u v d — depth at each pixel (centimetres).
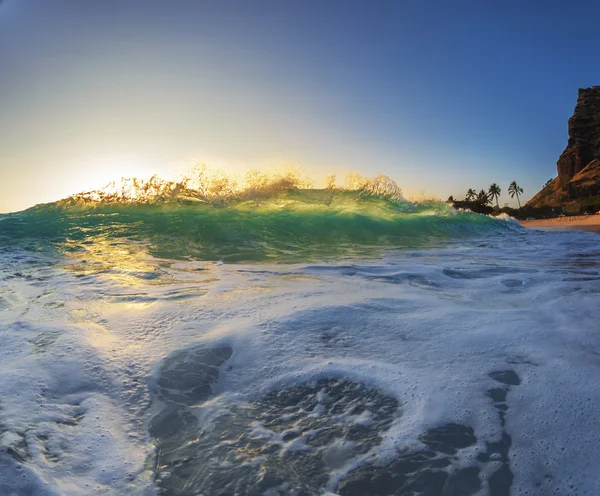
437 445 156
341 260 543
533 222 5388
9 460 143
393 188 1141
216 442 161
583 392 184
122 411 180
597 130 9650
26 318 288
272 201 995
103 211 812
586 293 346
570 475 138
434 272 450
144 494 135
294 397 190
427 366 213
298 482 141
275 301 323
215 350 236
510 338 244
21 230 685
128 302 325
